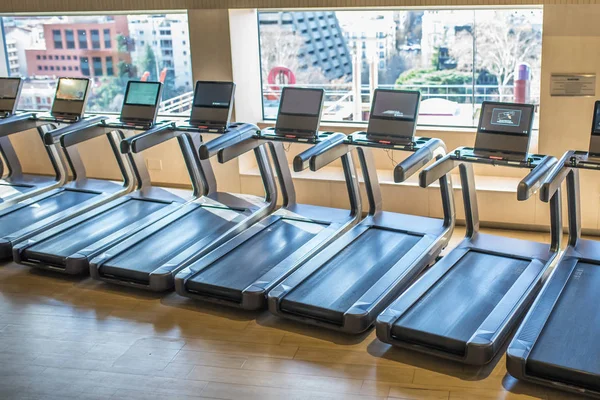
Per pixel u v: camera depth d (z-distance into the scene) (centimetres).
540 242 600
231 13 724
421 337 449
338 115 789
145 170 758
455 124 744
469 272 527
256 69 782
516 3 614
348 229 634
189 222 658
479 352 427
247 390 430
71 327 516
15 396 431
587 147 626
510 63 707
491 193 662
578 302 471
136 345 488
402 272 530
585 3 589
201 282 536
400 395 419
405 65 746
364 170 637
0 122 746
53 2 788
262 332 502
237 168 768
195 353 475
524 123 544
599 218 637
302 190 739
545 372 407
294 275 535
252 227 636
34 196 768
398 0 655
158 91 704
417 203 695
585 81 609
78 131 705
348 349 474
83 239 636
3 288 587
